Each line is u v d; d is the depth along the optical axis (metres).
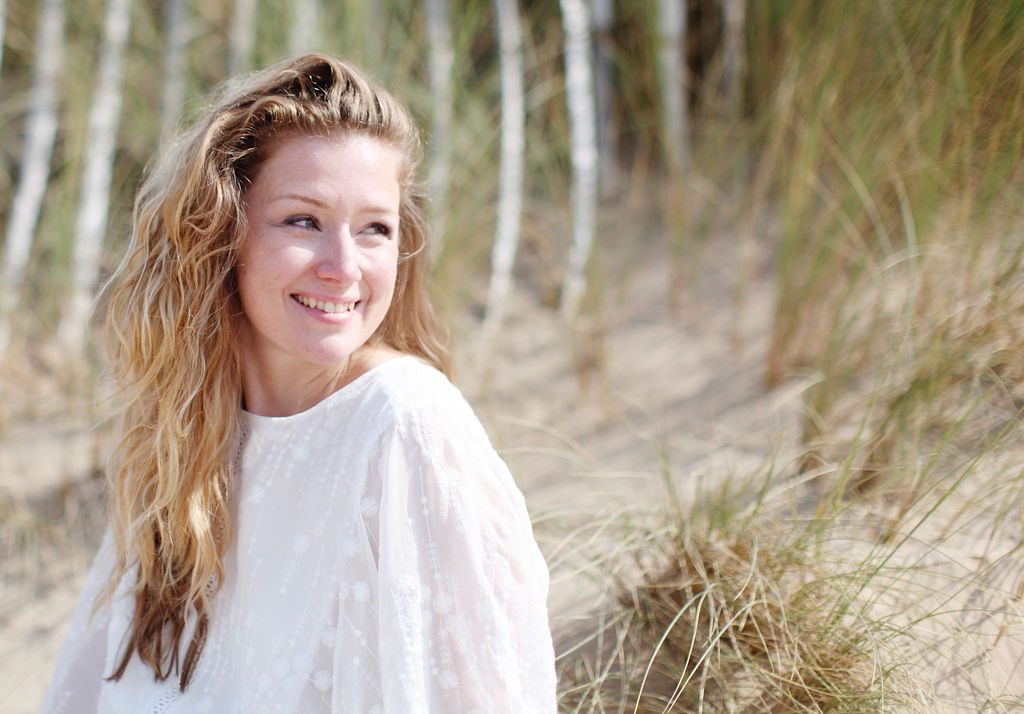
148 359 1.46
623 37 3.69
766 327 3.04
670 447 2.50
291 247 1.32
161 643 1.51
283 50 3.26
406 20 3.46
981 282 2.08
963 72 2.08
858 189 2.34
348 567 1.26
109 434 2.66
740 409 2.62
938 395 1.97
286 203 1.32
